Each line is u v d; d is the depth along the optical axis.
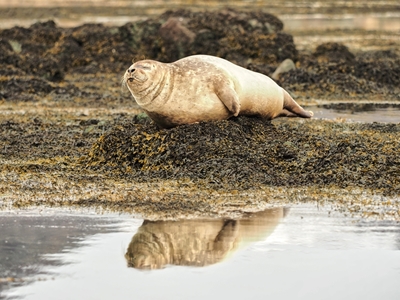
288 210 28.05
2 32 95.81
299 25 134.25
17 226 26.16
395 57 84.88
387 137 41.31
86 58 86.69
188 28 88.44
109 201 29.50
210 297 20.31
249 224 26.28
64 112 54.41
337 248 23.92
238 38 86.56
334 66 70.19
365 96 62.75
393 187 31.11
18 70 70.56
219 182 32.00
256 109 38.81
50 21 101.31
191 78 35.94
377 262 22.78
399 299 20.36
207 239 24.59
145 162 34.66
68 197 30.25
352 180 32.00
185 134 35.06
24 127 46.78
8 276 21.56
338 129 44.50
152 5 157.62
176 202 29.22
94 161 36.16
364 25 135.00
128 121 47.12
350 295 20.53
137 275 21.66
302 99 60.62
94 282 21.20
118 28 92.12
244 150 34.28
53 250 23.64
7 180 33.34
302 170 33.16
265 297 20.39
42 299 20.11
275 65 81.06
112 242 24.39
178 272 21.94
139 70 34.97
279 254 23.36
